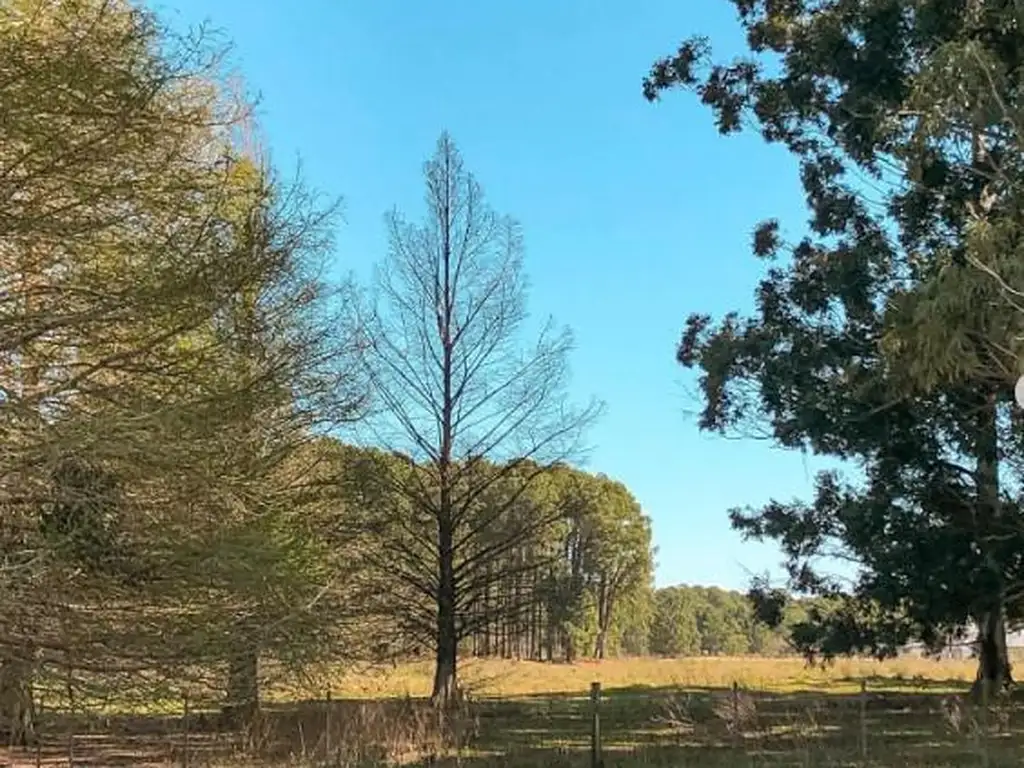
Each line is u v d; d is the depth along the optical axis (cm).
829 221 2008
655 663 4612
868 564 1920
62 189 882
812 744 1519
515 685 3172
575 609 2578
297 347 1101
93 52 874
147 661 930
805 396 1906
